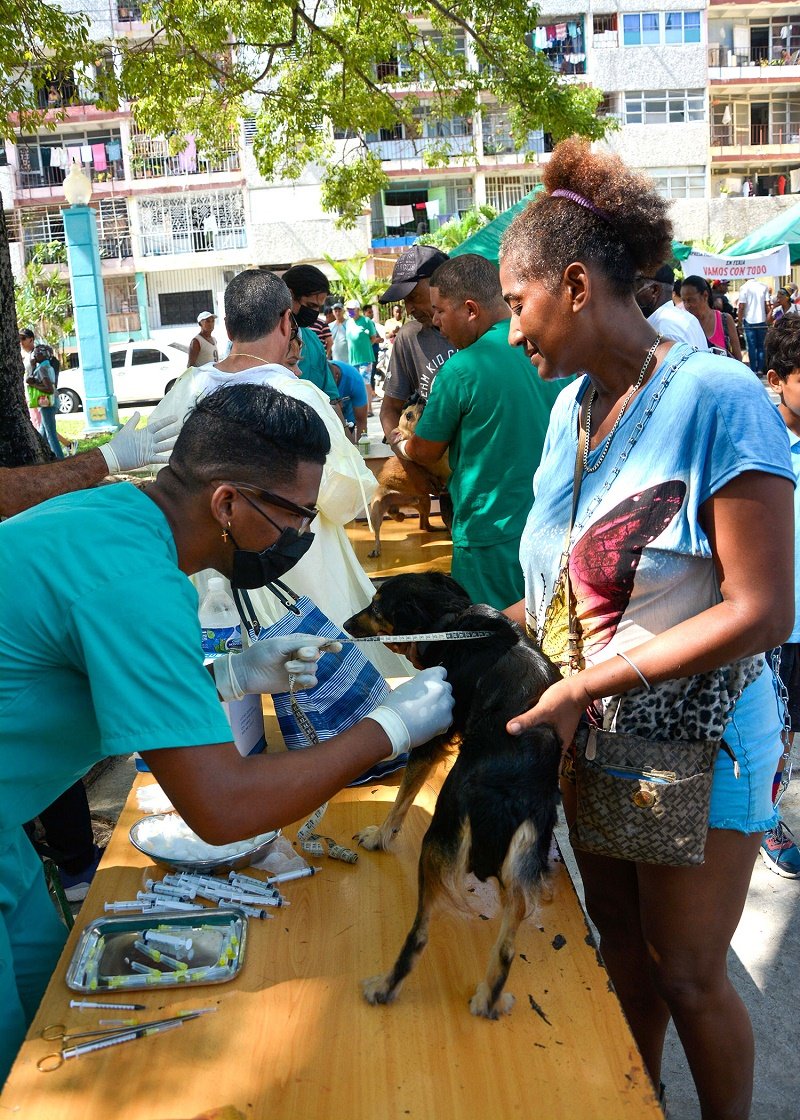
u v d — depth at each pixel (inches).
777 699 73.3
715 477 62.0
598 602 68.7
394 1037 57.4
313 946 66.3
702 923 71.8
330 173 552.7
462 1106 52.2
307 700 82.1
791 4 1427.2
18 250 1363.2
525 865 59.9
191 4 439.5
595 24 1389.0
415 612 78.5
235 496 62.0
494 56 478.6
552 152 67.8
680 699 66.7
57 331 1161.4
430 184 1429.6
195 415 64.1
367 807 85.9
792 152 1475.1
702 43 1402.6
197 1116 51.6
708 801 67.8
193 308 1406.3
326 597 120.3
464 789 62.2
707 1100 77.1
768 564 60.9
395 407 217.6
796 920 128.7
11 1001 68.2
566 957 64.7
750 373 63.7
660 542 64.7
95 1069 55.5
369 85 497.0
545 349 67.8
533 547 76.4
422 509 250.5
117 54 477.7
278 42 484.4
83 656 58.7
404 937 67.1
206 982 62.3
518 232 67.4
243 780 58.7
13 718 61.4
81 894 130.0
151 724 56.3
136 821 84.6
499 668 68.8
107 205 1353.3
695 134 1433.3
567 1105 52.1
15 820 66.6
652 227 64.3
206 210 1352.1
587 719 70.4
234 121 537.6
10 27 379.6
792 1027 109.0
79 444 611.5
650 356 66.4
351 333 701.3
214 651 95.8
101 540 59.8
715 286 741.3
